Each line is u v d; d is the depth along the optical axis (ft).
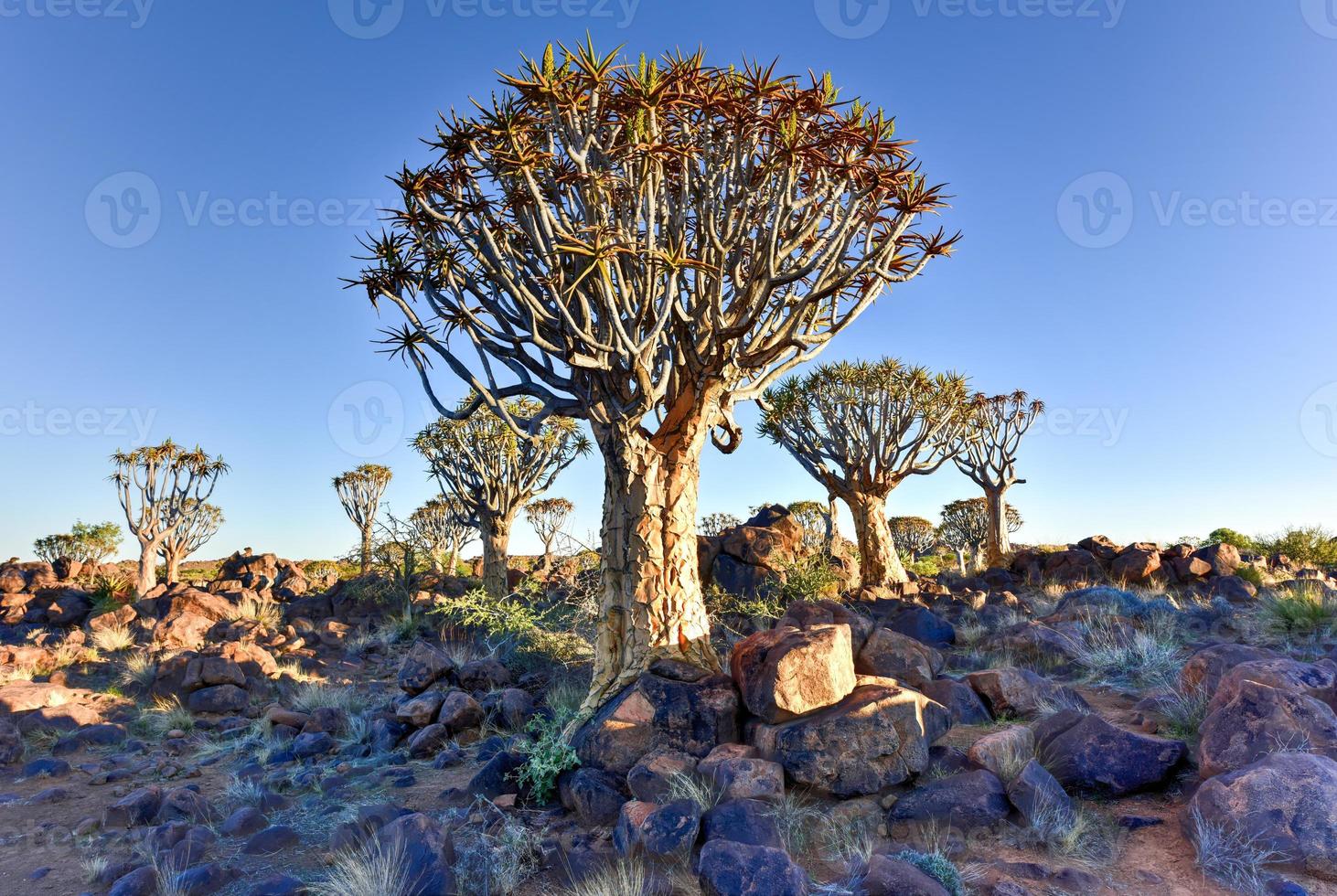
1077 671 23.29
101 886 14.88
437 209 20.52
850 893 11.43
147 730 26.81
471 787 18.42
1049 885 11.73
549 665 29.07
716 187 19.43
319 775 20.99
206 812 18.29
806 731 15.62
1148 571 42.11
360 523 72.49
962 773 14.92
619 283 20.35
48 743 25.14
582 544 30.86
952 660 26.43
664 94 18.34
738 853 12.10
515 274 20.21
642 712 17.81
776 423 51.19
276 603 49.60
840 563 44.73
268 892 13.41
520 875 13.82
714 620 33.01
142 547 67.87
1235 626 26.27
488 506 53.57
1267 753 13.34
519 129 18.42
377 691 30.99
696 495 20.85
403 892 12.79
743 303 19.99
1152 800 14.38
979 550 83.20
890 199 20.45
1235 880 11.30
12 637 43.52
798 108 18.69
